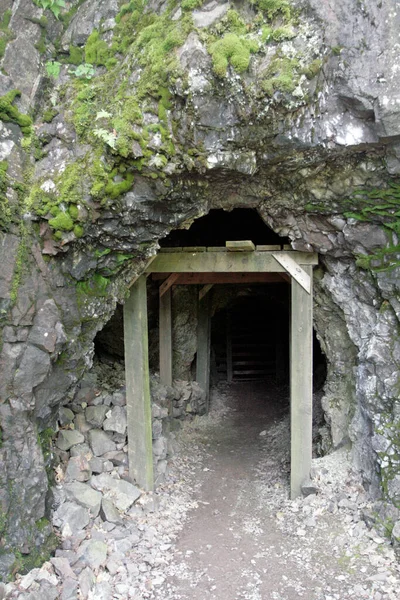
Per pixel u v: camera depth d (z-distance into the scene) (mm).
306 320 5684
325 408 6293
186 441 8203
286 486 6363
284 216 5289
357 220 4883
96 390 6324
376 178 4422
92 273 4742
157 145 3986
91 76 4426
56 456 5328
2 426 4117
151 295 8188
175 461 7309
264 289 10570
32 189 4176
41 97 4434
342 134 3996
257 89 3801
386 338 5086
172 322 8758
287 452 7477
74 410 6066
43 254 4277
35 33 4418
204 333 9430
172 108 3926
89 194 4113
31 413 4387
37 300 4227
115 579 4484
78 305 4668
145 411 5871
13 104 4219
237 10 3863
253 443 8312
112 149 3998
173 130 3982
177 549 5125
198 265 5887
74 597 4066
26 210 4156
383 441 5074
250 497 6312
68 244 4305
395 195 4473
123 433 6094
